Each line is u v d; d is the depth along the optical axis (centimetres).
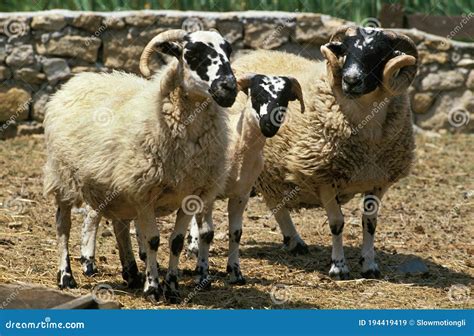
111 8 1880
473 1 1934
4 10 1906
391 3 1894
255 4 1891
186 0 1881
